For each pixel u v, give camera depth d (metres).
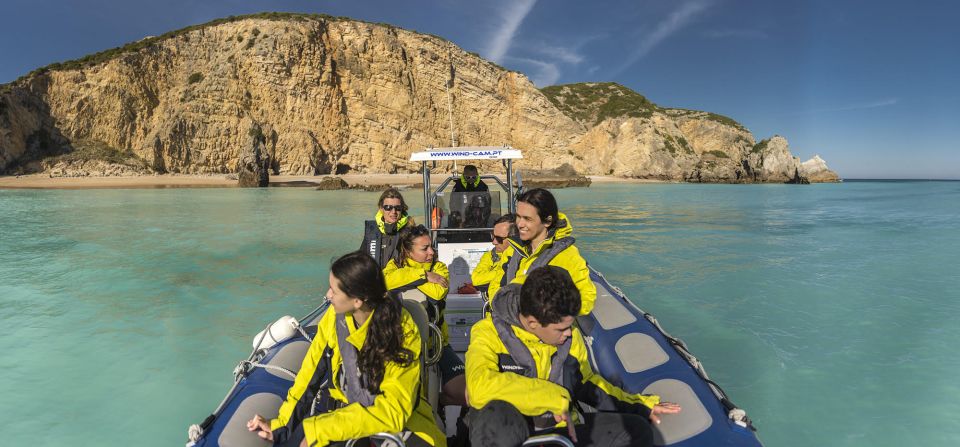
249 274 8.46
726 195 31.05
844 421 3.64
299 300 7.00
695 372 2.82
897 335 5.30
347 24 48.72
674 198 27.75
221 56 46.09
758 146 59.25
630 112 63.22
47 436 3.64
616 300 4.02
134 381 4.54
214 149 44.12
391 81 49.19
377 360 1.83
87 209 19.25
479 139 53.97
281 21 47.06
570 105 74.62
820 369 4.51
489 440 1.77
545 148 57.16
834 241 11.47
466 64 53.62
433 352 2.46
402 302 2.25
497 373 1.89
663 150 58.34
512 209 5.49
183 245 11.20
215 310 6.54
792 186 47.91
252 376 2.89
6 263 9.28
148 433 3.70
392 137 49.38
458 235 5.28
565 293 1.74
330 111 47.56
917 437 3.43
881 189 40.66
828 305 6.36
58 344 5.40
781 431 3.52
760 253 9.98
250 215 17.48
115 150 42.94
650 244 11.05
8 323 6.02
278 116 46.28
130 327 5.94
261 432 2.29
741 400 3.96
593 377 2.32
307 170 46.03
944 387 4.14
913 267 8.58
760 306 6.36
